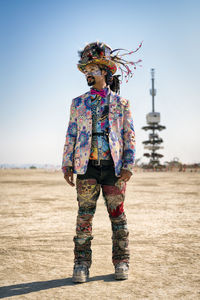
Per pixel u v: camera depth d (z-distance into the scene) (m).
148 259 3.35
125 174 2.87
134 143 2.95
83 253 2.85
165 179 26.02
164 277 2.79
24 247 3.89
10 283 2.67
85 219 2.88
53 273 2.95
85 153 2.85
